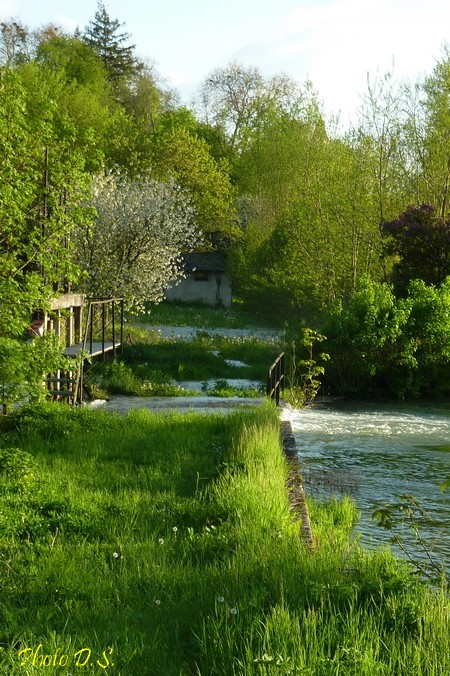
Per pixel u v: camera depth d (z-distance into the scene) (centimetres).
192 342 3209
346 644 493
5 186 1370
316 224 3394
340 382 2453
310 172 3628
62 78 6059
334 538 857
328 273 3366
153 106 7819
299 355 2511
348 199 3303
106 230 3127
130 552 715
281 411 1964
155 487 989
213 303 5750
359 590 598
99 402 1850
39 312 1700
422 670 472
